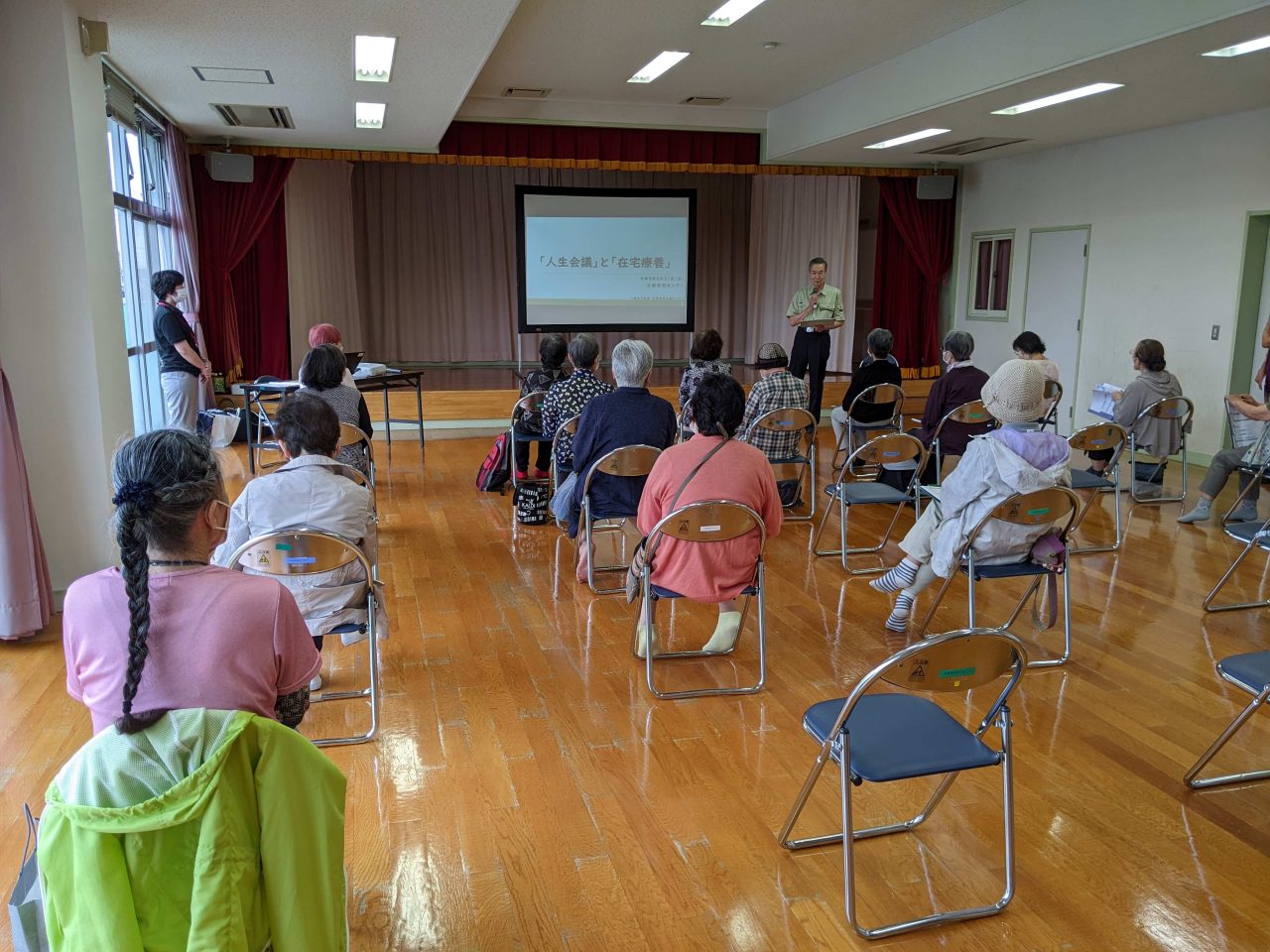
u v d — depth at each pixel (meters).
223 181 8.30
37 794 2.56
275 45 5.02
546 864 2.28
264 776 1.24
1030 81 5.71
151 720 1.20
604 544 4.98
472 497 6.16
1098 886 2.21
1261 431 5.22
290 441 2.80
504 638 3.73
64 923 1.21
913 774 1.93
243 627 1.39
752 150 9.42
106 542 4.02
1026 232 9.21
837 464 7.23
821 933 2.05
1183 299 7.52
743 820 2.48
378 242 10.81
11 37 3.66
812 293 7.92
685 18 5.91
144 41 4.93
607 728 2.99
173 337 6.19
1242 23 4.41
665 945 2.01
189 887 1.21
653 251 9.76
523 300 9.52
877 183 10.97
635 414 3.96
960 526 3.26
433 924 2.06
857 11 5.77
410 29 4.72
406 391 8.52
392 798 2.57
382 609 2.78
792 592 4.30
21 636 3.62
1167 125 7.45
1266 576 4.52
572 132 8.84
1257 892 2.19
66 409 3.91
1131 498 6.08
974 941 2.03
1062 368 8.88
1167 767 2.76
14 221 3.77
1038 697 3.21
